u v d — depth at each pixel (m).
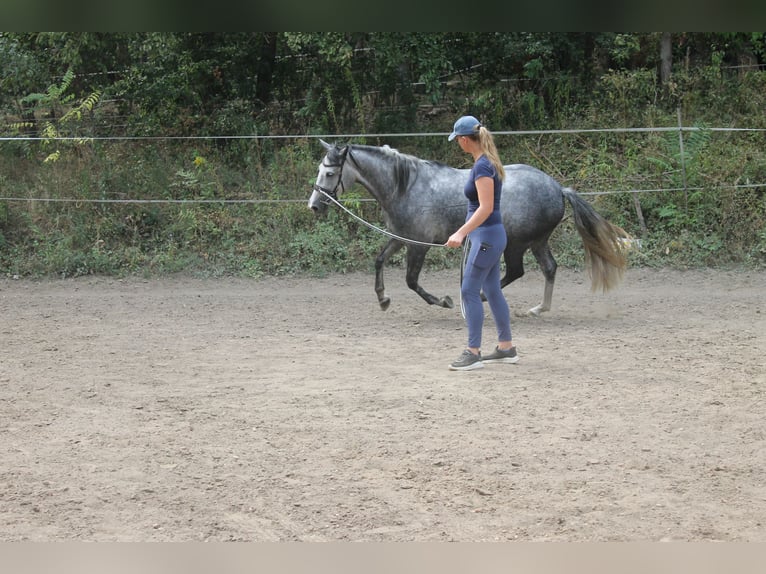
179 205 15.44
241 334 9.80
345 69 17.52
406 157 10.27
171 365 8.24
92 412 6.64
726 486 5.05
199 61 17.55
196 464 5.47
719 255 14.23
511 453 5.64
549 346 8.98
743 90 17.91
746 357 8.40
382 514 4.68
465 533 4.44
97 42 16.81
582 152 16.55
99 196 15.35
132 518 4.64
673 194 15.16
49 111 17.17
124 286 13.33
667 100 18.02
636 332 9.73
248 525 4.55
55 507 4.78
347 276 13.98
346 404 6.82
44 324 10.45
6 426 6.27
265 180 16.09
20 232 14.95
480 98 17.67
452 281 13.51
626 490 5.00
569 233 14.84
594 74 18.91
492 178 7.47
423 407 6.73
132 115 17.67
